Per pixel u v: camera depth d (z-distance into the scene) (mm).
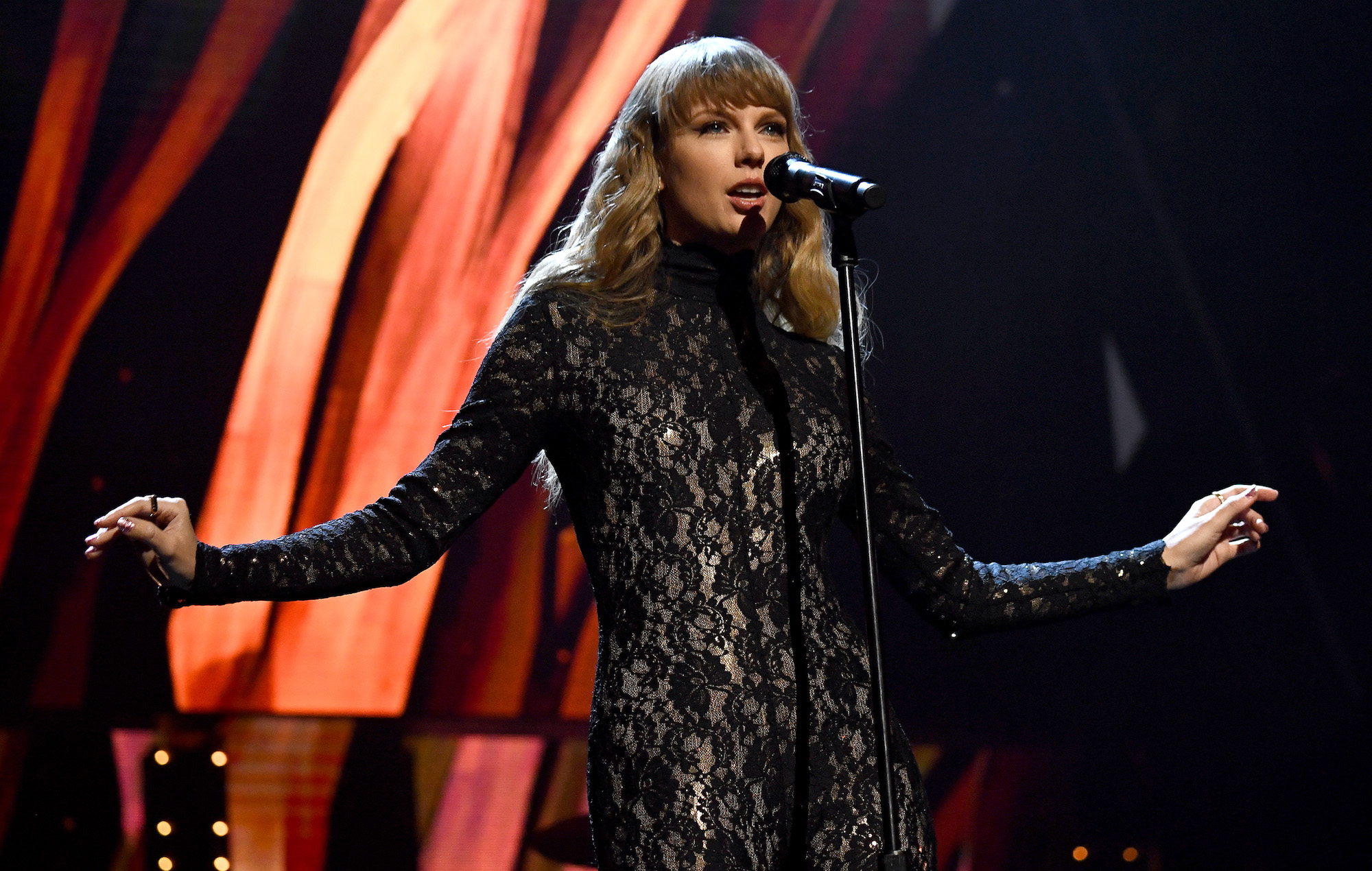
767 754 5012
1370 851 16875
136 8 15000
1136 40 17516
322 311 15180
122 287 14789
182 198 14961
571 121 15898
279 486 14922
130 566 14625
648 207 5938
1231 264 17641
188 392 14828
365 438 15141
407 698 15133
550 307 5594
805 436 5617
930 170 17062
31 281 14594
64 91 14773
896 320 16984
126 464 14625
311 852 14672
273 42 15250
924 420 16953
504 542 15570
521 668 15414
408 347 15328
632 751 4969
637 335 5586
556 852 15094
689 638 5070
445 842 14945
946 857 16266
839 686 5250
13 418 14445
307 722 14875
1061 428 17234
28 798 14117
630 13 16141
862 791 5141
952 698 16703
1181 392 17469
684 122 5887
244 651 14805
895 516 6305
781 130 6055
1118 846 16672
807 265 6531
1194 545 6262
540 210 15727
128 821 14312
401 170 15461
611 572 5312
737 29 16469
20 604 14297
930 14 17062
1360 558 17469
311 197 15227
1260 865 16844
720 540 5246
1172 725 17078
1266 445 17547
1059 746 16844
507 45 15820
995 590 6281
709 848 4805
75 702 14344
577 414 5473
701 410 5457
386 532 5352
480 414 5500
